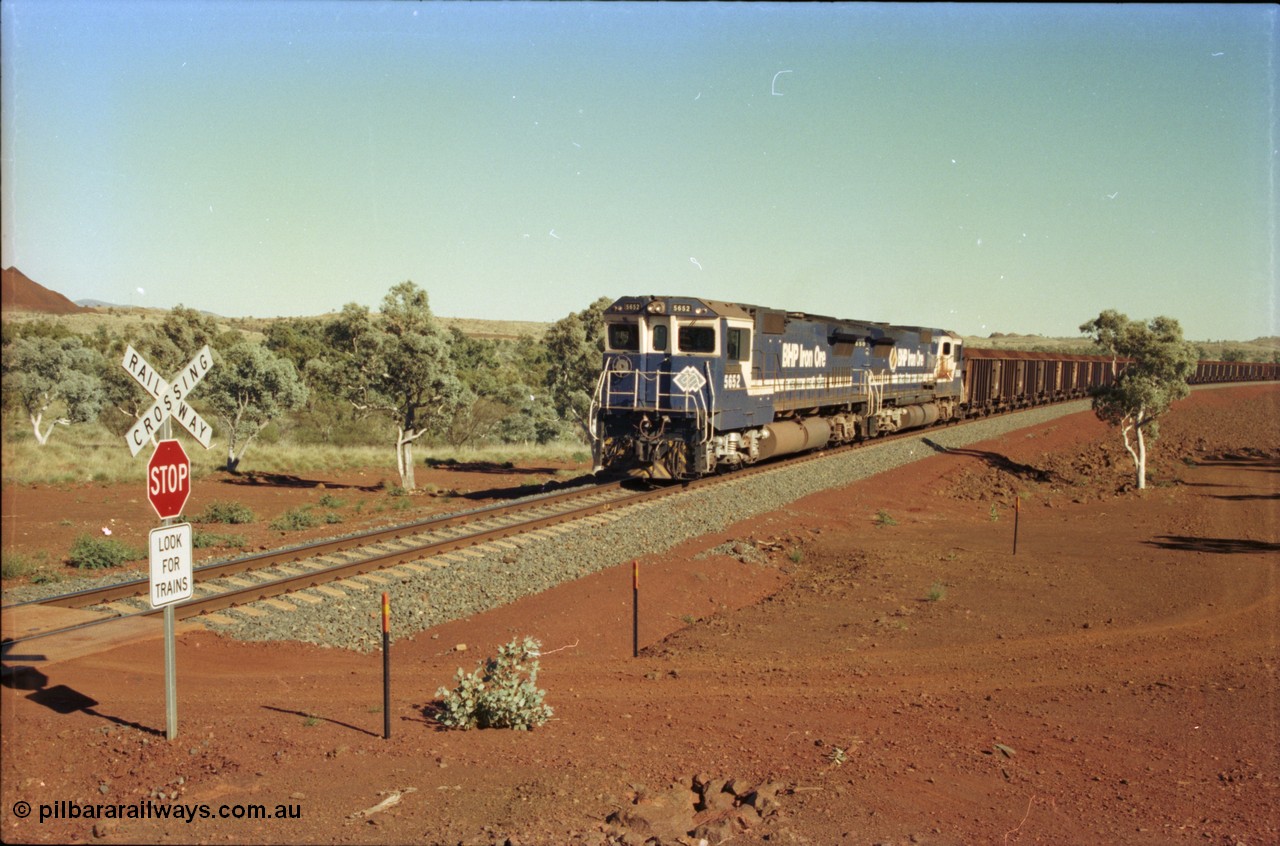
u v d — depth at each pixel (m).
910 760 8.74
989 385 54.94
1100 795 7.98
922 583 18.14
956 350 50.00
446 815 7.03
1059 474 36.72
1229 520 25.69
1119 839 7.07
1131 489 31.81
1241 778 8.41
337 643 12.98
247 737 8.70
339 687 10.82
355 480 35.06
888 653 13.32
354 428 48.81
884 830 7.09
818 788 7.90
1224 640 13.72
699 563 19.09
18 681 10.12
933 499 30.48
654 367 25.47
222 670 11.17
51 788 7.27
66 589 14.63
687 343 25.11
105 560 17.47
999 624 14.95
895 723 9.97
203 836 6.45
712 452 26.02
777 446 29.98
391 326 32.47
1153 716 10.27
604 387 26.22
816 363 32.84
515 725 9.42
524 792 7.55
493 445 50.59
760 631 14.90
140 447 7.91
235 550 18.94
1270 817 7.52
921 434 43.97
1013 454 42.34
